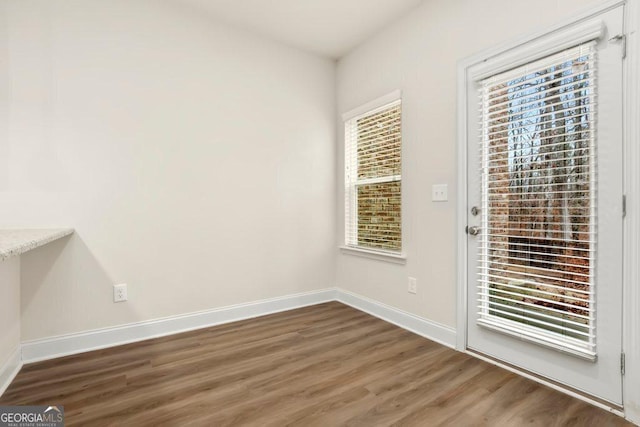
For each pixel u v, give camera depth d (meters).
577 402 1.64
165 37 2.53
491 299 2.09
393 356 2.17
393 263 2.80
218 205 2.77
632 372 1.50
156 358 2.14
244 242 2.92
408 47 2.64
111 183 2.33
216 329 2.66
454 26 2.27
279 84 3.11
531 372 1.90
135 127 2.41
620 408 1.55
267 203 3.04
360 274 3.18
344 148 3.40
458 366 2.03
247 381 1.86
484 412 1.57
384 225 2.94
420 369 1.99
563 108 1.74
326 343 2.38
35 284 2.10
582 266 1.67
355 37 3.03
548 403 1.64
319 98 3.38
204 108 2.70
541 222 1.83
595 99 1.61
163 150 2.52
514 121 1.95
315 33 2.97
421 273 2.54
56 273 2.17
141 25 2.43
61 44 2.17
